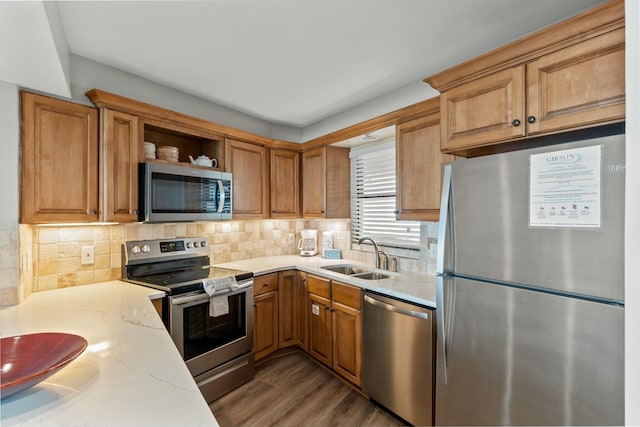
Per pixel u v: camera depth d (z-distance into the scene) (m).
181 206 2.32
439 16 1.59
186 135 2.63
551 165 1.16
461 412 1.50
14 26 1.11
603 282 1.05
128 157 2.07
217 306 2.22
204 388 2.15
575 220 1.11
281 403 2.18
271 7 1.51
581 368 1.11
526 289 1.25
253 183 2.96
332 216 3.14
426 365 1.77
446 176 1.52
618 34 1.14
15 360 0.96
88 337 1.21
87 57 1.97
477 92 1.56
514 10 1.55
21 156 1.67
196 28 1.68
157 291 1.93
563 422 1.16
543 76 1.34
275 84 2.41
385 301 2.03
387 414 2.06
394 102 2.52
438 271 1.55
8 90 1.62
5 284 1.62
